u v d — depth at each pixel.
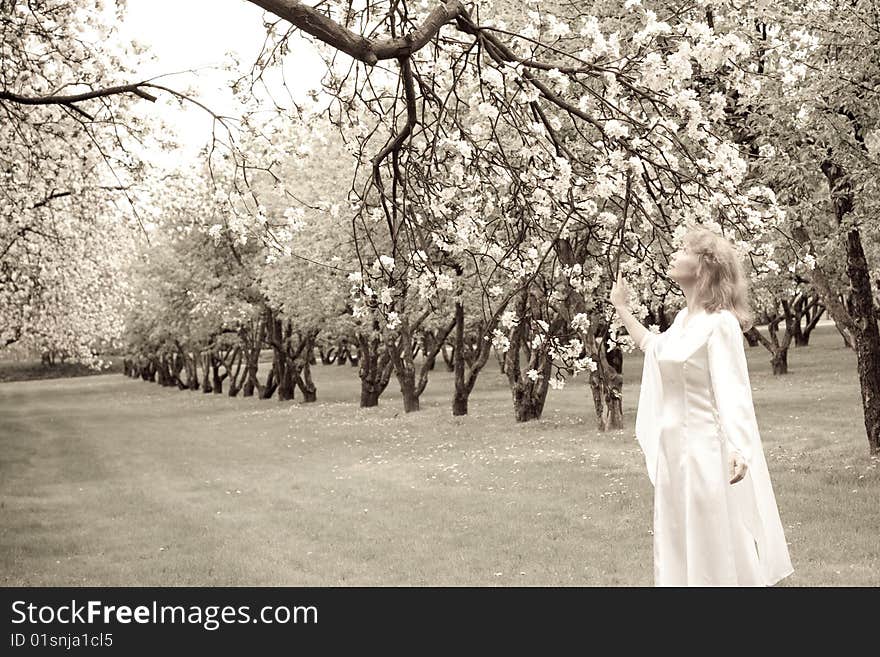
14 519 15.89
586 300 7.81
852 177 12.89
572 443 21.56
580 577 10.04
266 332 49.09
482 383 48.03
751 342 52.06
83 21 11.79
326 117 7.55
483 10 7.08
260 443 27.89
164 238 39.91
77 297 25.77
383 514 14.76
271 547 12.66
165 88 8.37
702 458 5.04
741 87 6.56
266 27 7.04
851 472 15.06
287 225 8.30
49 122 12.62
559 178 5.99
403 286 6.84
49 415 46.66
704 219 5.91
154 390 67.19
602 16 12.36
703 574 5.02
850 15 12.22
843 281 17.33
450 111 6.42
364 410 36.28
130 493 18.81
